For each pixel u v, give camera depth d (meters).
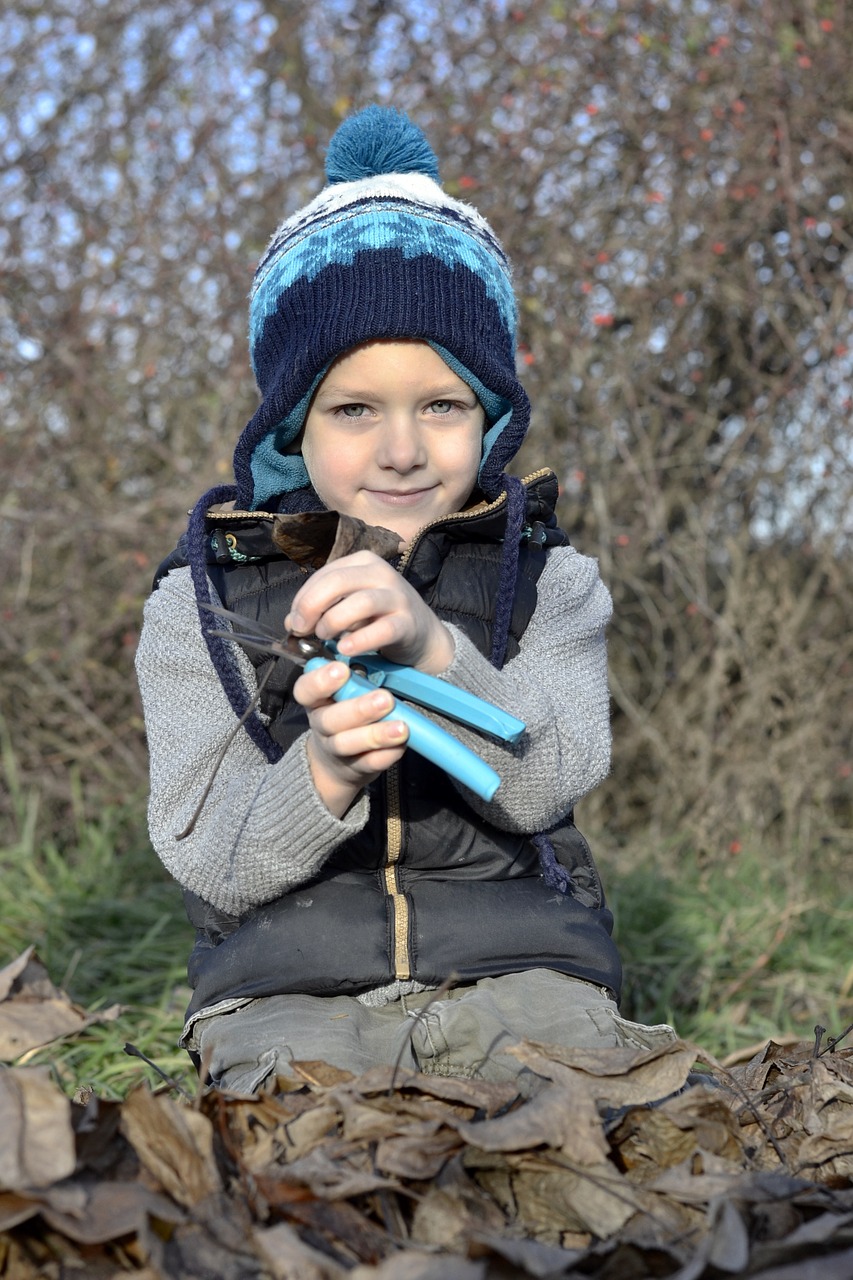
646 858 3.65
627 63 3.79
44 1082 0.96
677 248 3.82
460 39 3.90
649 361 3.88
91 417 3.98
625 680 4.04
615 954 1.48
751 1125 1.23
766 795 3.80
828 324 3.63
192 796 1.46
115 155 4.08
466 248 1.58
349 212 1.56
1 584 3.80
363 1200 1.02
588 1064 1.13
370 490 1.54
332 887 1.45
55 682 3.79
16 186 4.02
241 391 3.88
